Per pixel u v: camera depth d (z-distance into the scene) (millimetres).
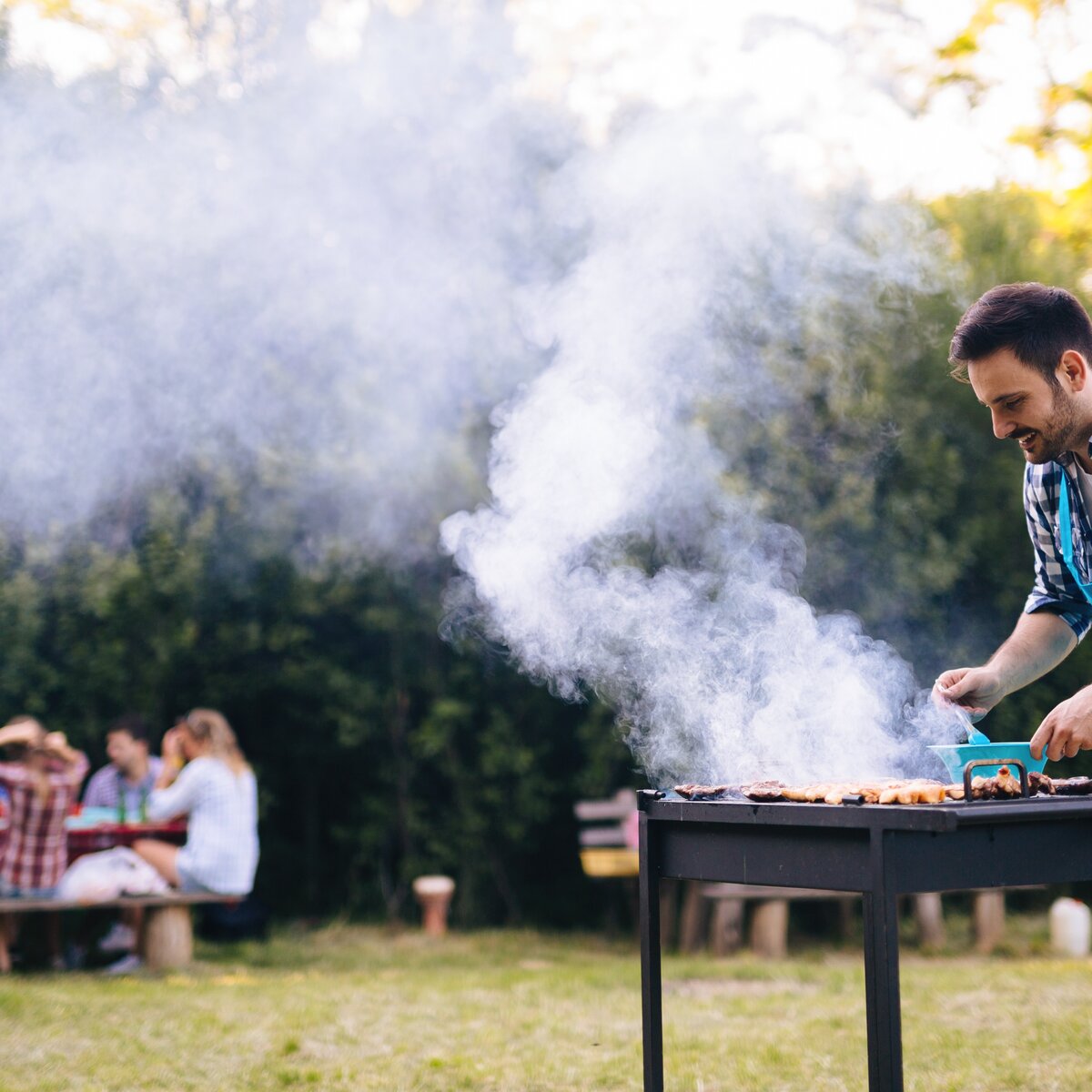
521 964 5273
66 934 5871
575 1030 3553
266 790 6559
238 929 5625
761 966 4855
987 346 1984
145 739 5465
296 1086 2898
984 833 1780
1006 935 5707
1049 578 2375
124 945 5172
